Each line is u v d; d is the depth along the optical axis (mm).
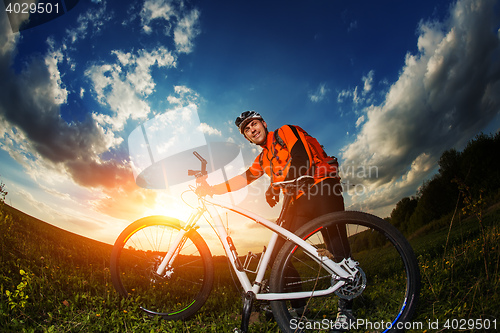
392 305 2115
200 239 2242
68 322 2100
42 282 2648
